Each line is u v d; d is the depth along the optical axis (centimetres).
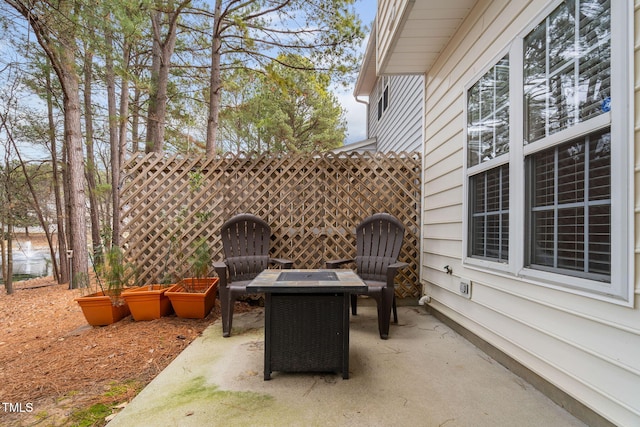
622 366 127
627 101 124
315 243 365
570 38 154
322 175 368
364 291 186
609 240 134
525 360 185
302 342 191
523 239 186
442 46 310
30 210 757
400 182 372
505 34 207
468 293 251
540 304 173
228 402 164
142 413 154
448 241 294
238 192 361
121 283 306
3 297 586
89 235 1020
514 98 195
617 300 127
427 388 178
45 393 177
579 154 150
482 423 146
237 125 1116
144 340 252
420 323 298
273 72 630
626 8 125
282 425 144
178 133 887
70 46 454
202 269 322
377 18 393
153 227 353
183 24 704
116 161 768
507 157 203
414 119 479
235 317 314
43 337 301
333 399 167
